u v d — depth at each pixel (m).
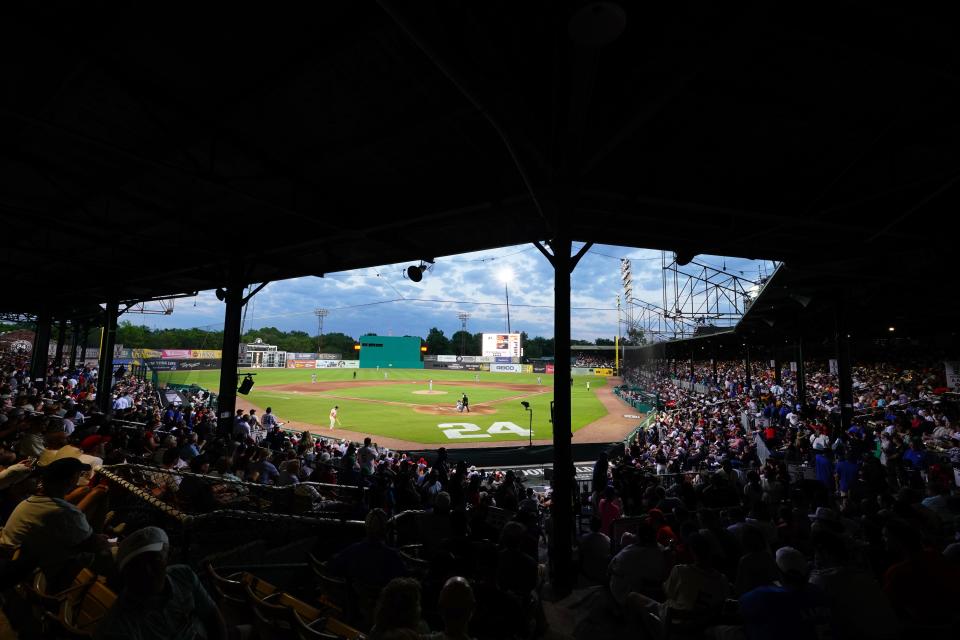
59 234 14.78
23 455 6.10
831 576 3.49
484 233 12.61
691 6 5.16
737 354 65.06
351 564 3.83
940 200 10.58
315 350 139.00
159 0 5.41
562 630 5.07
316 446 17.70
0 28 5.86
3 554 3.19
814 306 20.92
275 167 9.12
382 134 8.11
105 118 7.92
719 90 6.73
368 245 14.16
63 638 2.84
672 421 26.36
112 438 8.78
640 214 9.94
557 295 7.95
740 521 7.32
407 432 28.33
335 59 6.43
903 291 17.00
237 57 6.38
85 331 40.25
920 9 4.63
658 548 5.18
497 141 8.30
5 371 29.56
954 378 22.48
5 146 8.50
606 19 3.74
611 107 6.75
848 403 17.45
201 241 14.41
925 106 7.05
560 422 7.69
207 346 116.00
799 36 5.64
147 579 2.23
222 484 6.93
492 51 5.23
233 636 3.37
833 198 10.05
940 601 3.54
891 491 10.01
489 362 103.94
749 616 3.25
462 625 2.34
